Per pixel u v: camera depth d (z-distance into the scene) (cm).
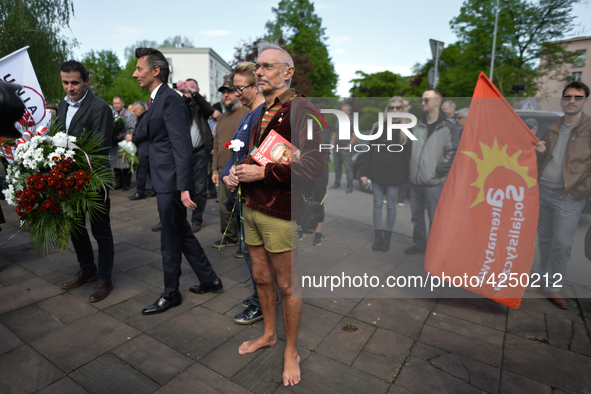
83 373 186
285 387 175
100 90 4300
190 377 183
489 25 1806
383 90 3053
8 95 96
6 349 205
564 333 222
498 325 230
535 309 249
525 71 1736
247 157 184
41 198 229
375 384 178
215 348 207
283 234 168
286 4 2948
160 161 238
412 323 231
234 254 364
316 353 201
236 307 256
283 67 176
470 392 173
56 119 263
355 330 224
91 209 239
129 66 4462
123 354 201
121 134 657
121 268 327
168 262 246
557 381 181
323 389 174
